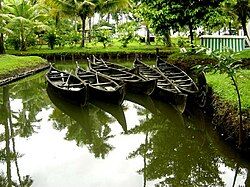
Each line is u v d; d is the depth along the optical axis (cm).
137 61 1948
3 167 826
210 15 1822
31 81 1894
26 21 2834
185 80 1351
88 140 1017
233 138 810
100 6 3219
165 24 1950
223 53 775
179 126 1095
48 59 2906
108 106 1299
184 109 1120
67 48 3212
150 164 825
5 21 2942
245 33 2447
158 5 1862
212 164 810
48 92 1563
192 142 952
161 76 1477
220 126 909
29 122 1209
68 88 1336
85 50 3011
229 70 754
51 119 1234
